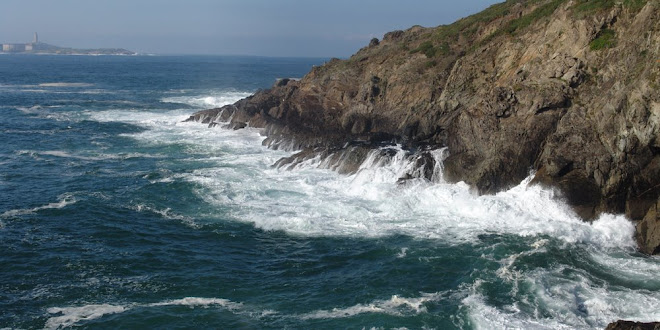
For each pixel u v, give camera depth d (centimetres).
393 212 3369
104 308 2259
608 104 3094
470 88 4634
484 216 3231
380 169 3934
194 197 3716
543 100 3512
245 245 2939
